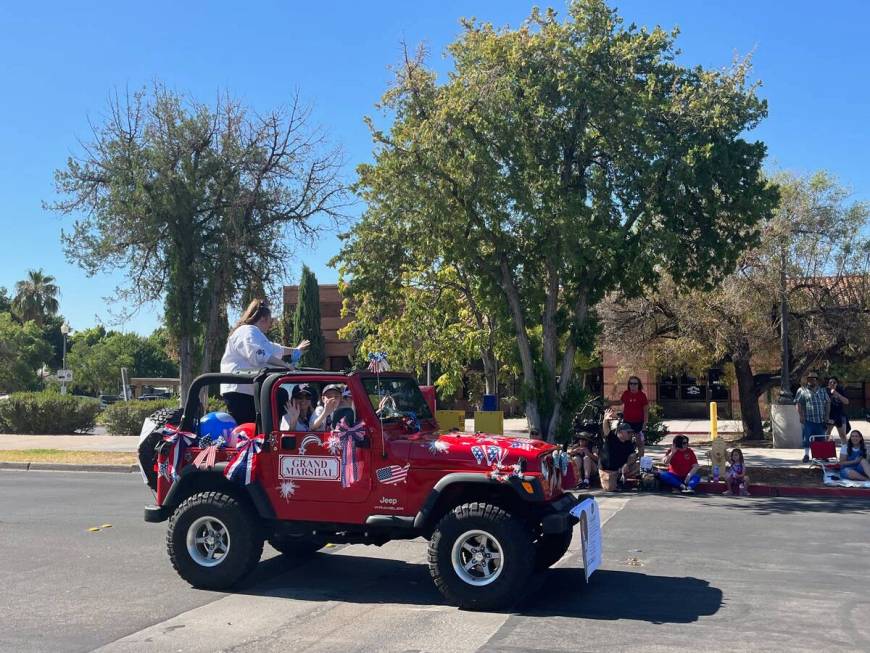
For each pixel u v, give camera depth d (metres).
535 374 17.67
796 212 21.78
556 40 15.60
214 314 20.91
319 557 8.92
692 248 16.53
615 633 6.07
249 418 7.94
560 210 15.25
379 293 18.52
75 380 81.88
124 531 10.45
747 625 6.27
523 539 6.59
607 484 14.55
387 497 7.03
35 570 8.28
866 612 6.62
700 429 30.36
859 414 37.25
